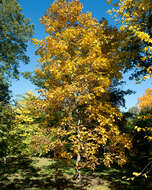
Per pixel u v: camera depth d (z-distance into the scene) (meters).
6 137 6.91
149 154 6.14
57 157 4.90
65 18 6.06
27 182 5.56
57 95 4.61
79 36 5.79
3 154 7.53
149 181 5.15
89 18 6.07
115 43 6.52
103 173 6.64
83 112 5.36
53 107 5.05
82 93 4.86
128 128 7.49
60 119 5.32
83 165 4.68
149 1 4.64
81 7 6.09
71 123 5.24
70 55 5.64
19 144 7.74
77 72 5.17
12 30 12.29
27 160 10.16
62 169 7.54
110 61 5.64
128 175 6.01
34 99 5.32
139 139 6.26
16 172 7.13
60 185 5.08
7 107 6.91
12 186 5.12
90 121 5.46
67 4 6.18
